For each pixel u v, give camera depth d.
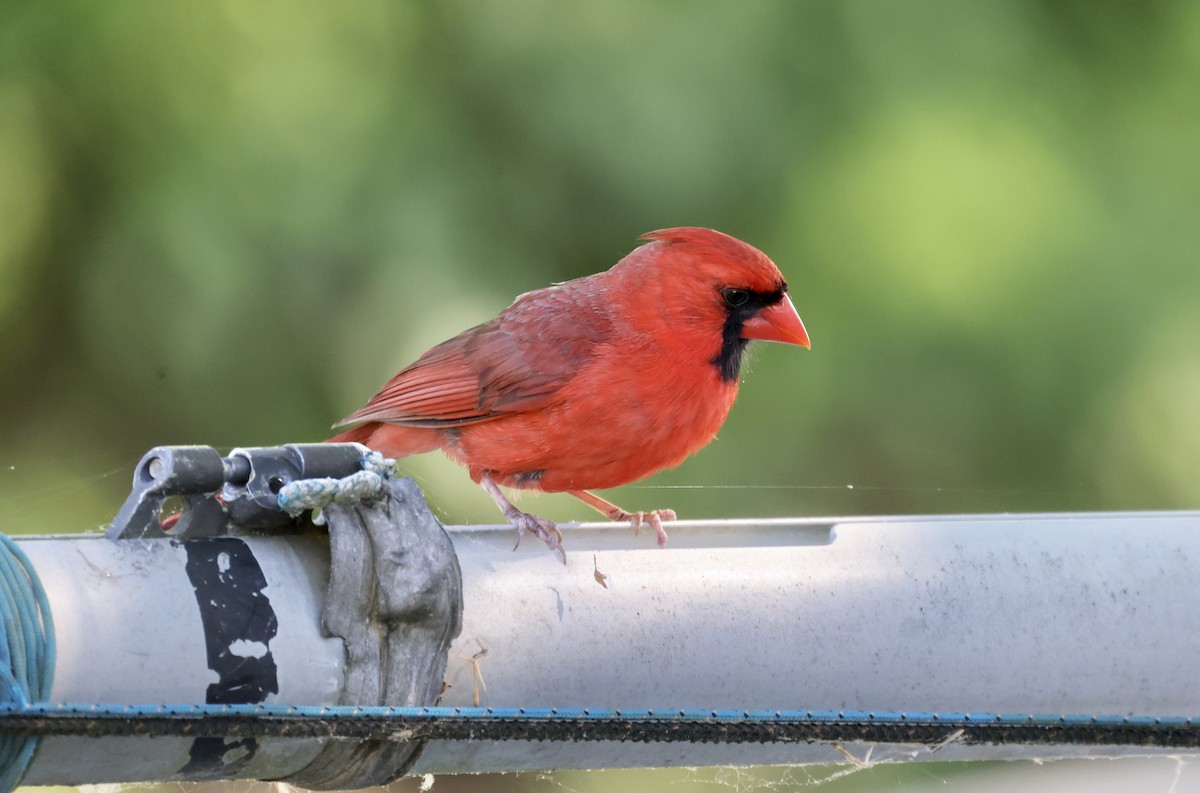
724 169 10.31
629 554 4.09
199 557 3.54
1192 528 4.46
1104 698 4.32
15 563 3.31
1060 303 10.64
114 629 3.34
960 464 10.64
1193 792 7.57
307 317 9.88
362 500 3.71
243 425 9.91
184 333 9.81
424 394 7.05
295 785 3.87
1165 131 11.18
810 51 10.56
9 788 3.30
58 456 10.25
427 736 3.58
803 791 9.42
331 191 9.84
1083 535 4.39
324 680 3.59
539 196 10.16
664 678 4.00
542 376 6.71
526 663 3.88
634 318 6.73
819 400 10.58
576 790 9.79
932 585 4.22
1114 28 11.29
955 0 10.91
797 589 4.13
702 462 10.52
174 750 3.46
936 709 4.22
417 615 3.69
